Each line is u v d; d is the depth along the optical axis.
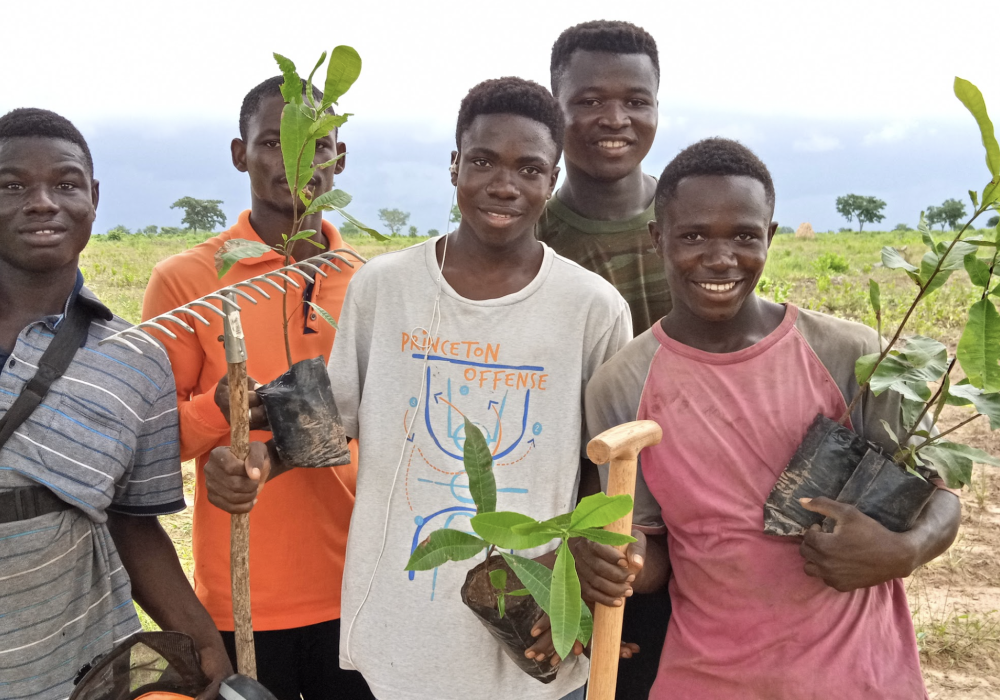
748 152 2.11
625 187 2.92
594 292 2.19
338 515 2.59
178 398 2.56
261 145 2.57
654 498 2.19
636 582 2.11
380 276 2.24
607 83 2.79
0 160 1.93
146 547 2.18
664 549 2.22
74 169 1.99
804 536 1.90
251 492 1.84
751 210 2.03
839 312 12.12
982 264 1.79
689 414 2.10
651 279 2.92
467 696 2.08
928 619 4.17
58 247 1.95
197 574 2.59
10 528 1.84
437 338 2.17
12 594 1.85
